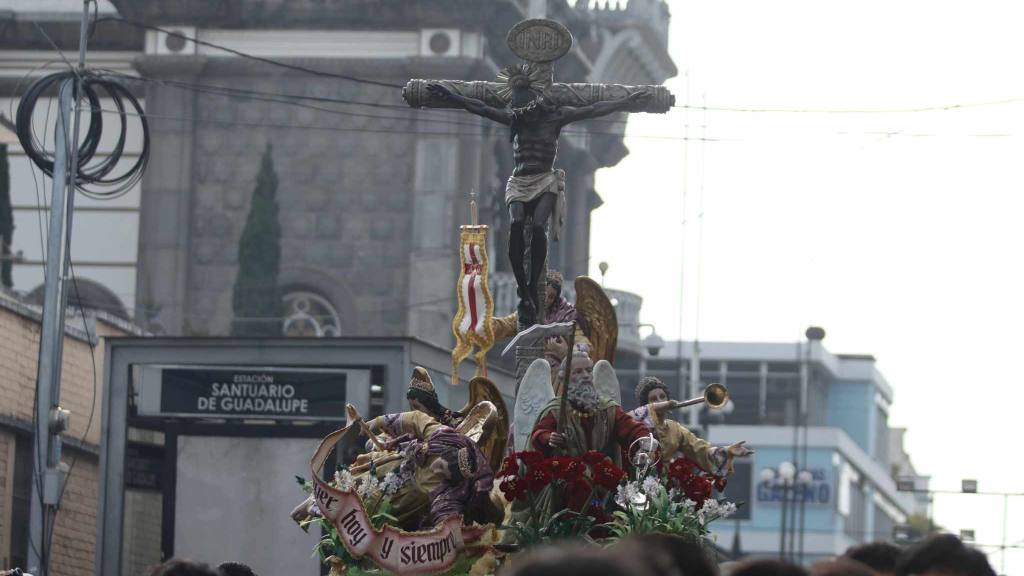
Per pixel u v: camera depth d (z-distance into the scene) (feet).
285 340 102.83
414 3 197.77
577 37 211.20
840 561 25.99
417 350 102.42
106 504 103.71
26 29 205.16
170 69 200.34
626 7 223.71
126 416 103.91
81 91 103.71
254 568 103.14
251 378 102.94
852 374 349.82
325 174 201.87
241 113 202.49
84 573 137.28
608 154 222.48
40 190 203.92
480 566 42.29
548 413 42.80
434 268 199.41
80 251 202.49
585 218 217.56
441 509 42.60
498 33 200.64
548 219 48.14
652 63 231.50
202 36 201.98
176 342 103.96
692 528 40.86
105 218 203.00
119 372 103.96
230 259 201.67
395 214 201.05
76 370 135.23
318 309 201.26
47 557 99.60
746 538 300.81
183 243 201.05
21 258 175.01
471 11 197.47
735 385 314.76
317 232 201.67
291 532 102.99
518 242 47.80
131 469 106.63
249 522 103.24
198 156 202.39
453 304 198.70
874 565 28.84
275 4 199.82
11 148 204.33
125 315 199.41
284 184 201.98
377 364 101.65
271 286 192.85
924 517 394.93
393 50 200.34
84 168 110.83
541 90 47.73
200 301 200.75
